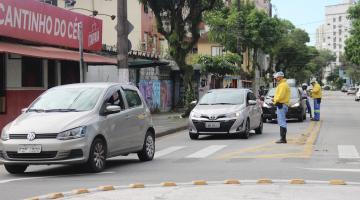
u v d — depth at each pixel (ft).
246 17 176.14
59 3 115.65
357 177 33.94
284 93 54.08
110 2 135.03
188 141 61.31
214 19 171.53
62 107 38.83
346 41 212.23
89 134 36.60
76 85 41.91
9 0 59.62
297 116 88.38
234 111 60.39
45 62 71.72
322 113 118.32
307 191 28.50
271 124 84.69
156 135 67.82
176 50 96.22
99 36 82.38
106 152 38.70
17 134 35.81
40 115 37.60
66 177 35.86
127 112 41.98
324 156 44.21
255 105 65.72
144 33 140.26
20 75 66.80
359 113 118.42
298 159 42.37
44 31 66.95
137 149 43.27
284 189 29.19
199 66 138.41
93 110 38.40
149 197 27.35
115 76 93.61
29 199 27.71
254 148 50.90
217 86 159.12
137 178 34.73
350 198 26.58
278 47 253.44
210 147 53.62
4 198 28.45
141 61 93.45
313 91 91.86
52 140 35.24
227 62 141.28
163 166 40.86
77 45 75.10
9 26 59.77
